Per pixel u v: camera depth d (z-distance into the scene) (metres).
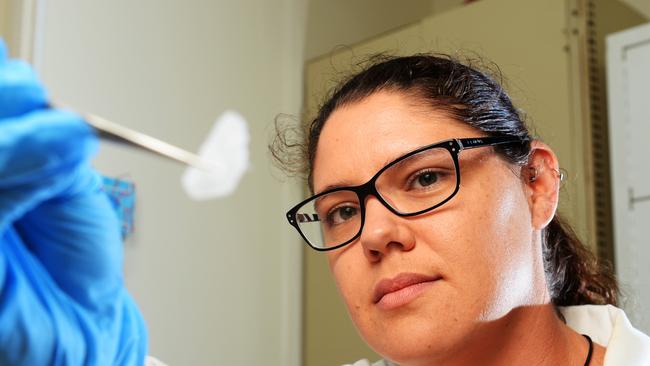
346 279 0.75
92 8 1.58
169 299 1.63
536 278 0.78
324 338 1.81
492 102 0.79
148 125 1.64
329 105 0.84
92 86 1.55
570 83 1.49
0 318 0.50
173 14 1.73
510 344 0.75
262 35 1.92
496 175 0.73
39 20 1.47
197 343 1.68
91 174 0.53
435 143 0.73
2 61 0.46
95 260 0.53
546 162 0.81
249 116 1.85
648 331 1.33
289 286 1.87
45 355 0.52
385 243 0.70
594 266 0.98
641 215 1.38
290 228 1.89
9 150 0.41
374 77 0.79
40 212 0.51
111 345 0.56
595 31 1.54
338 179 0.75
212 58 1.79
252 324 1.80
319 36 2.04
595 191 1.46
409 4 2.32
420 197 0.71
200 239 1.71
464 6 1.67
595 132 1.49
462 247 0.69
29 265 0.53
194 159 0.46
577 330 0.88
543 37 1.54
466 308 0.68
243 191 1.81
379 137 0.74
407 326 0.69
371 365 1.00
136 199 1.59
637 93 1.42
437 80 0.78
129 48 1.63
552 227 0.91
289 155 1.05
